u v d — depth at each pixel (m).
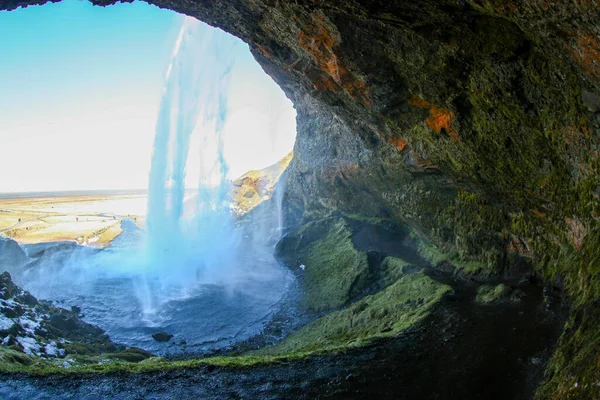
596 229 10.51
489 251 17.48
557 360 8.70
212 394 8.73
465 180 16.17
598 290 8.79
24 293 18.66
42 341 13.68
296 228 36.84
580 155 10.05
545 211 13.45
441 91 12.20
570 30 6.38
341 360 10.47
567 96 8.78
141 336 19.48
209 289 26.31
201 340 19.02
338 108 18.55
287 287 26.22
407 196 23.02
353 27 11.55
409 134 16.17
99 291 25.88
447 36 9.70
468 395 8.83
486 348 10.77
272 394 8.79
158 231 34.47
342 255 25.97
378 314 16.17
